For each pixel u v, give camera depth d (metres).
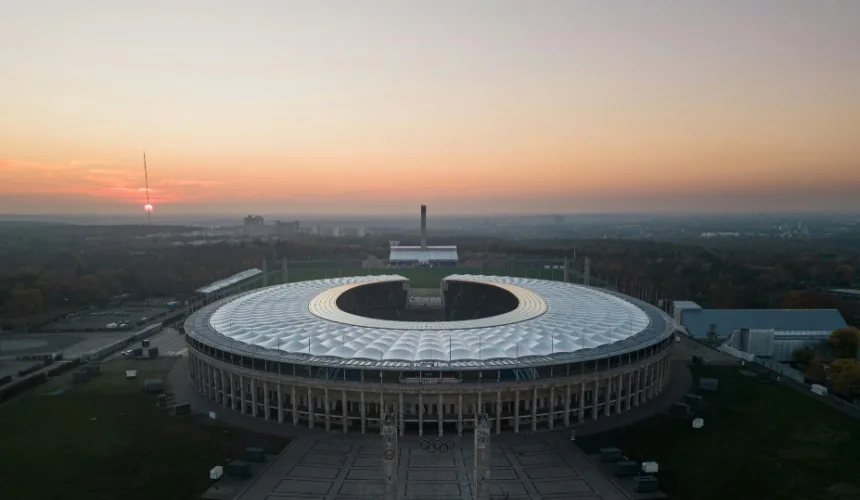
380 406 140.88
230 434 139.12
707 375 185.88
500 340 155.62
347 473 119.62
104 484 113.56
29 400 161.62
